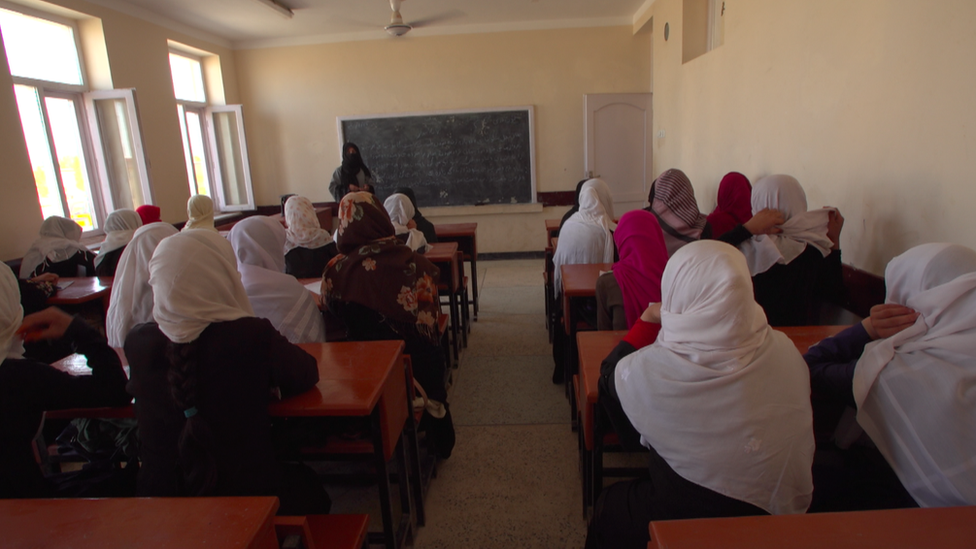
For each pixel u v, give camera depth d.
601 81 5.89
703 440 0.98
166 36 4.88
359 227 1.77
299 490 1.27
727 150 3.46
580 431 1.87
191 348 1.07
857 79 2.06
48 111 3.88
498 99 6.00
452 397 2.69
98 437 1.56
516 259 6.31
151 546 0.75
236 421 1.11
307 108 6.14
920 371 1.01
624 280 1.80
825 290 2.11
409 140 6.12
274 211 6.37
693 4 4.30
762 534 0.74
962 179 1.56
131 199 4.42
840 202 2.21
